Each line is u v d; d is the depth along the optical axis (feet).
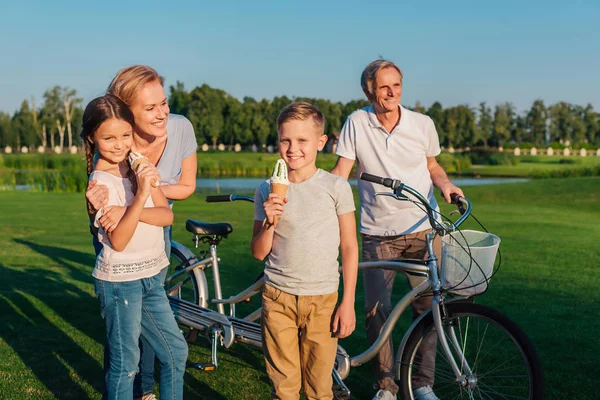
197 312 12.67
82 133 8.63
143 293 9.07
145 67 9.73
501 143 302.25
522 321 15.96
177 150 11.21
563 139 316.19
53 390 11.72
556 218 39.14
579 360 13.14
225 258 24.70
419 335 10.36
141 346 10.93
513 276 21.34
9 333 15.07
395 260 10.71
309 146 8.81
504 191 56.80
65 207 46.11
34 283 20.56
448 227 9.71
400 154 11.43
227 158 180.65
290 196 8.89
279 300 8.96
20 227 34.76
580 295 18.70
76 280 21.16
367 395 11.78
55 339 14.67
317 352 9.07
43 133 312.09
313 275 8.81
